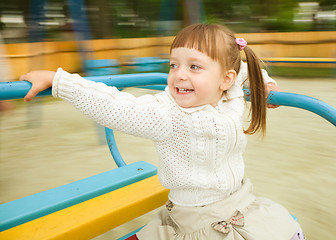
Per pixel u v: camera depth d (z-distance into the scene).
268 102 1.27
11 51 5.53
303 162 2.62
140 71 6.68
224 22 10.09
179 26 7.95
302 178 2.33
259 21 10.03
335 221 1.81
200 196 1.05
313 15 9.53
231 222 1.01
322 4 9.31
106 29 9.16
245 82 1.31
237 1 10.01
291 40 8.21
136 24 9.73
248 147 2.96
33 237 1.03
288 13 9.66
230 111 1.07
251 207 1.09
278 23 9.80
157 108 0.98
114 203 1.25
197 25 1.01
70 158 2.78
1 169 2.56
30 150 2.97
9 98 0.90
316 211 1.91
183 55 0.98
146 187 1.38
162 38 7.89
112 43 7.46
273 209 1.08
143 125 0.96
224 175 1.07
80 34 5.10
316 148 2.92
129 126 0.96
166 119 0.98
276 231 1.01
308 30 9.69
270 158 2.71
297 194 2.11
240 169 1.12
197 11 6.69
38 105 4.29
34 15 5.79
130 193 1.33
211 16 9.70
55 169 2.56
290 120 3.81
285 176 2.37
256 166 2.55
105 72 5.13
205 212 1.04
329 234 1.70
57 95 0.95
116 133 3.46
